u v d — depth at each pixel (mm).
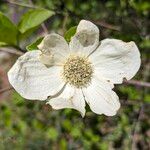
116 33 640
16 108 744
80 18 611
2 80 926
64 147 721
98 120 687
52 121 746
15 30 490
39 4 680
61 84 481
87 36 463
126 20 641
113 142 699
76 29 462
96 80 480
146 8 654
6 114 754
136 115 674
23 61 458
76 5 675
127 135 679
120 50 459
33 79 466
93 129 700
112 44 464
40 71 469
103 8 675
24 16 490
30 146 743
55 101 455
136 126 648
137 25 646
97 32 459
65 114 681
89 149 704
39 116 750
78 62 480
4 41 497
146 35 645
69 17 625
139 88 655
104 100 465
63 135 735
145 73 669
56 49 470
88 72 482
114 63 468
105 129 703
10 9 771
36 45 462
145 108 685
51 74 477
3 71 925
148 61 672
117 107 452
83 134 706
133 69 455
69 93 481
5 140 684
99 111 460
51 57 471
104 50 471
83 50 477
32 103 723
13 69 455
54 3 653
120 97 634
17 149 719
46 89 472
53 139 739
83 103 475
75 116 677
